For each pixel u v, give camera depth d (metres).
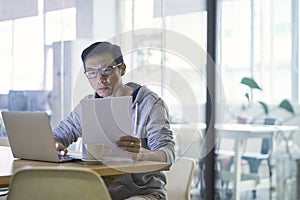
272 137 3.84
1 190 2.43
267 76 3.87
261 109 3.90
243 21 4.00
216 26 4.15
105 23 4.58
